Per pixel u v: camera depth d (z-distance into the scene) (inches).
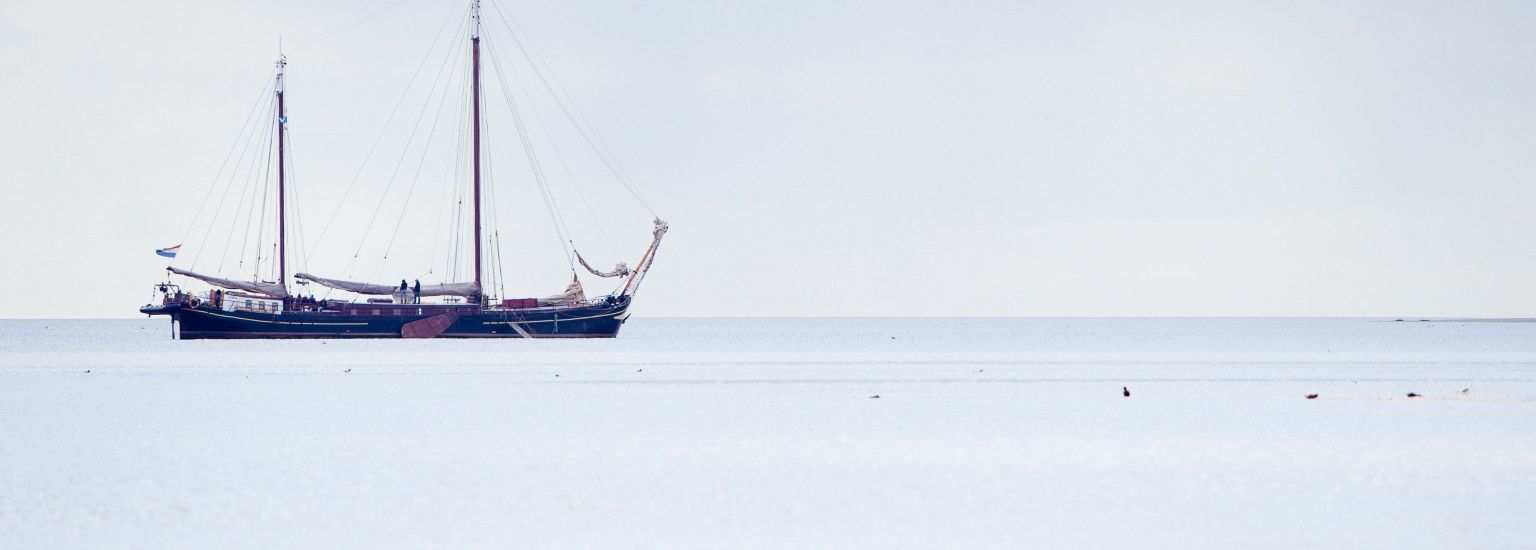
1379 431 5841.5
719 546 3476.9
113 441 5536.4
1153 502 4050.2
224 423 6279.5
